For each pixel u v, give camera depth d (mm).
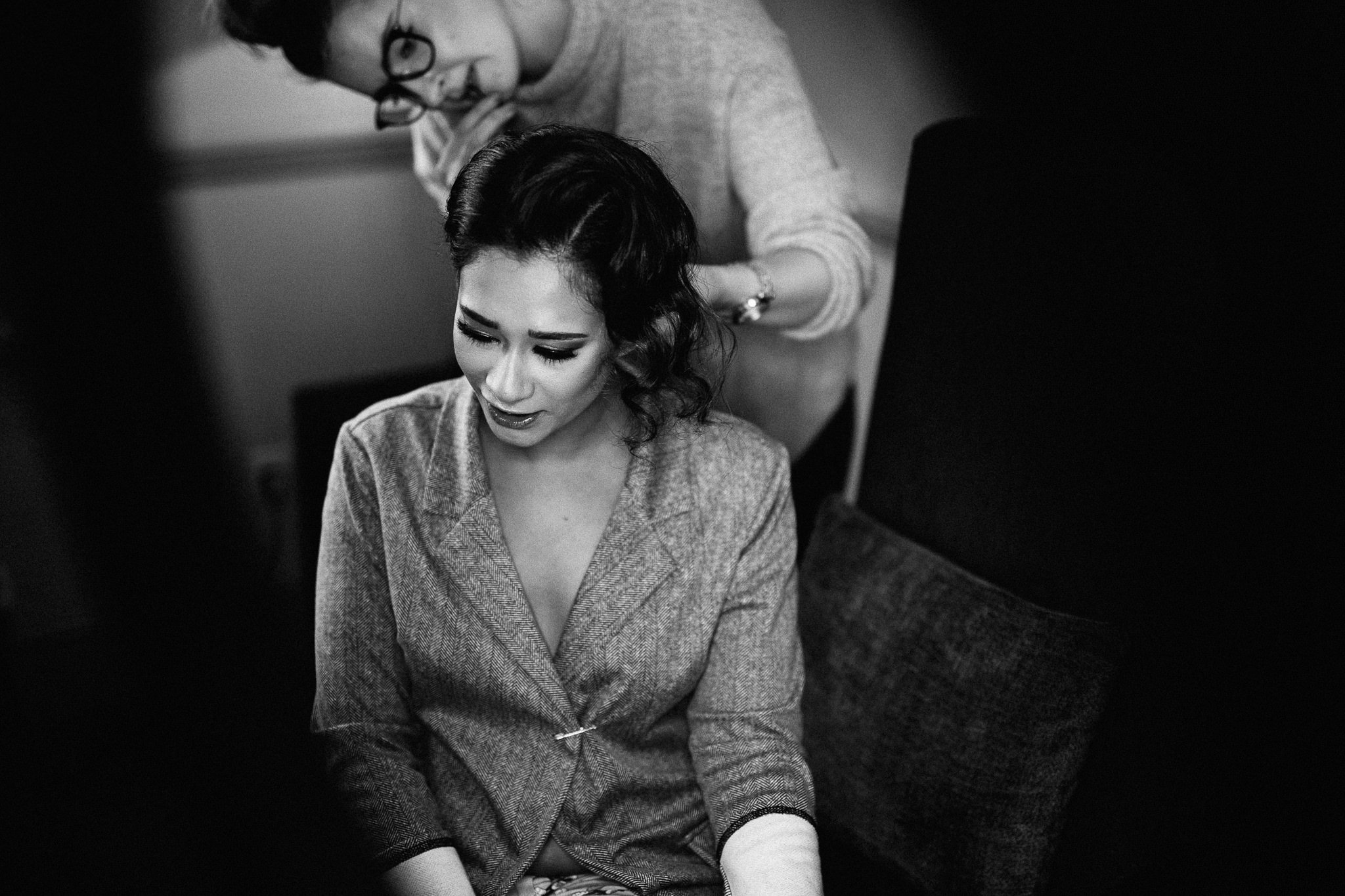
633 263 890
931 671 1229
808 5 1858
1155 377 1100
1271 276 1199
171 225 2301
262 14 1208
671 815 1055
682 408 1048
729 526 1048
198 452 927
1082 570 1181
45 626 1706
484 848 1021
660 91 1463
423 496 1018
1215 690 1155
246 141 2357
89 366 904
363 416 1066
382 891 875
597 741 1026
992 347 1234
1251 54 1218
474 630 1004
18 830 766
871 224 1850
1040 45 1465
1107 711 1162
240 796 826
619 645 1019
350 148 2455
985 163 1226
